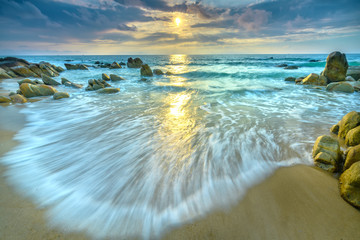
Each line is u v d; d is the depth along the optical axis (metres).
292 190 2.64
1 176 3.06
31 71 18.95
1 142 4.36
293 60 44.28
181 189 2.73
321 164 3.14
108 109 7.40
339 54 12.70
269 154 3.67
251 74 19.56
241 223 2.14
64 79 14.70
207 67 30.69
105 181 2.96
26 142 4.40
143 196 2.61
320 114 6.41
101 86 12.38
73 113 6.85
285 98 9.16
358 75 15.09
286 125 5.31
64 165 3.43
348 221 2.13
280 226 2.09
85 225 2.15
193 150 3.91
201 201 2.49
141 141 4.42
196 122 5.67
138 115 6.52
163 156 3.70
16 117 6.30
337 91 10.73
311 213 2.25
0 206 2.39
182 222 2.18
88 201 2.53
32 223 2.16
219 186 2.78
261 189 2.69
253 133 4.74
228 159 3.52
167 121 5.82
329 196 2.50
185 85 13.98
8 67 20.48
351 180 2.41
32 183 2.90
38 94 9.90
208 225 2.13
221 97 9.52
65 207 2.42
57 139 4.59
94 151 3.96
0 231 2.04
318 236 1.97
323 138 3.41
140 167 3.33
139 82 15.97
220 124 5.45
